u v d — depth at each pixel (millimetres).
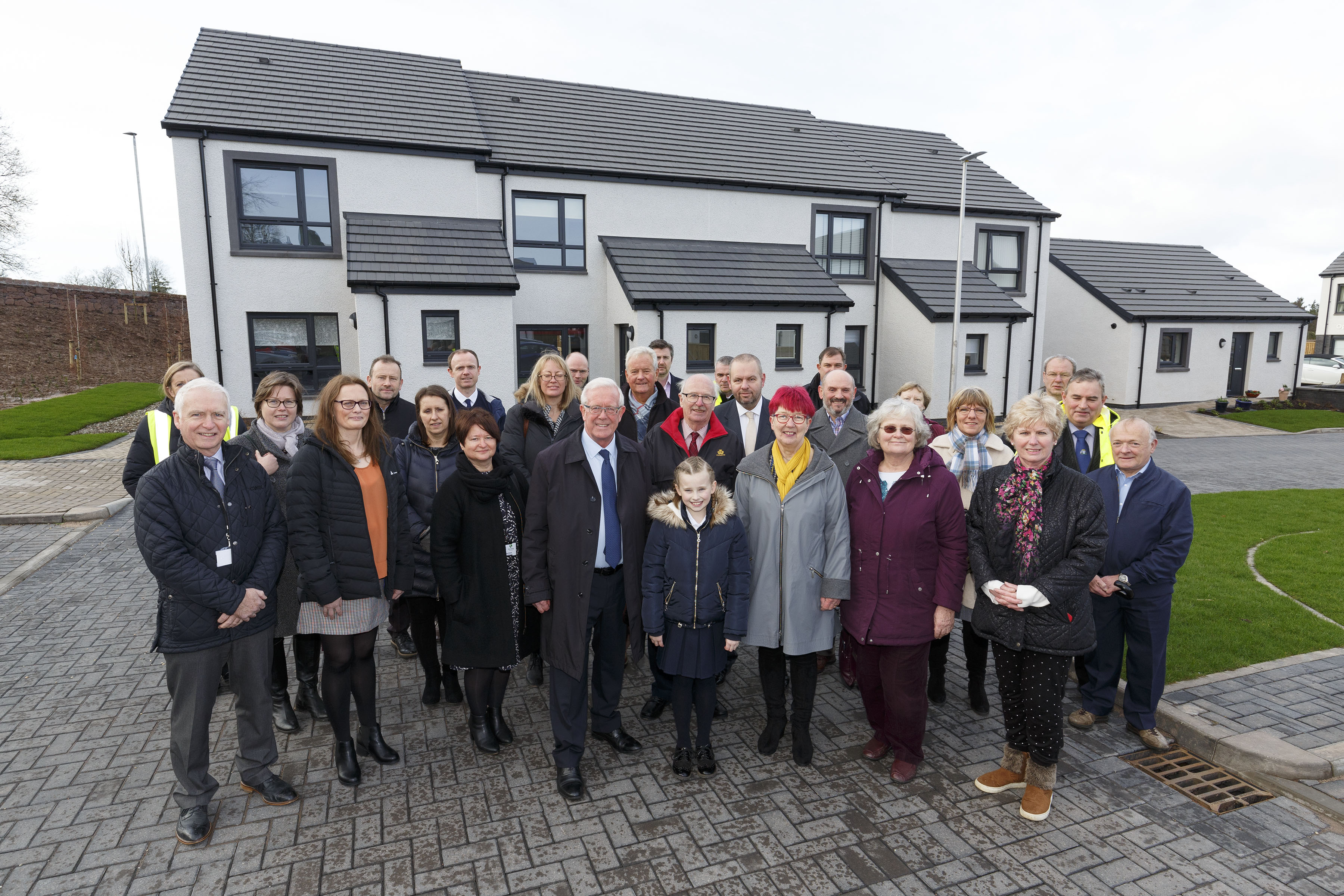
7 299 22672
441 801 3445
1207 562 7176
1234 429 18641
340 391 3451
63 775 3637
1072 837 3178
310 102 13516
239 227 12438
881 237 17938
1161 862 3012
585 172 14742
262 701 3387
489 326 12680
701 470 3490
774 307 14977
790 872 2955
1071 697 4512
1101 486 4043
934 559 3502
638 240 15500
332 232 13062
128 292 25953
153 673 4828
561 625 3516
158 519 2967
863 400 6496
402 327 12195
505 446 4816
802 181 17000
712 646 3594
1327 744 3768
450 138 13820
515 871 2949
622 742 3924
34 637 5410
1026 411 3266
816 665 4039
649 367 5328
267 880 2895
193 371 4461
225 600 3039
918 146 21359
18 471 11453
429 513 4312
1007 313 16969
